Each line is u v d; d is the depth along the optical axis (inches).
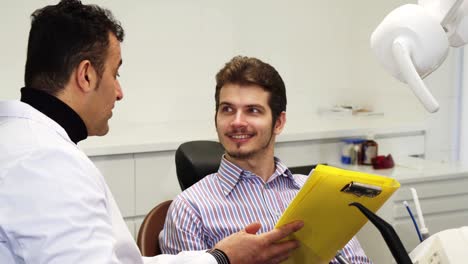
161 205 66.3
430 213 98.7
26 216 35.2
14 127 40.3
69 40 42.4
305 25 123.3
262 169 63.7
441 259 46.1
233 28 117.9
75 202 36.2
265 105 61.1
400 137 115.5
